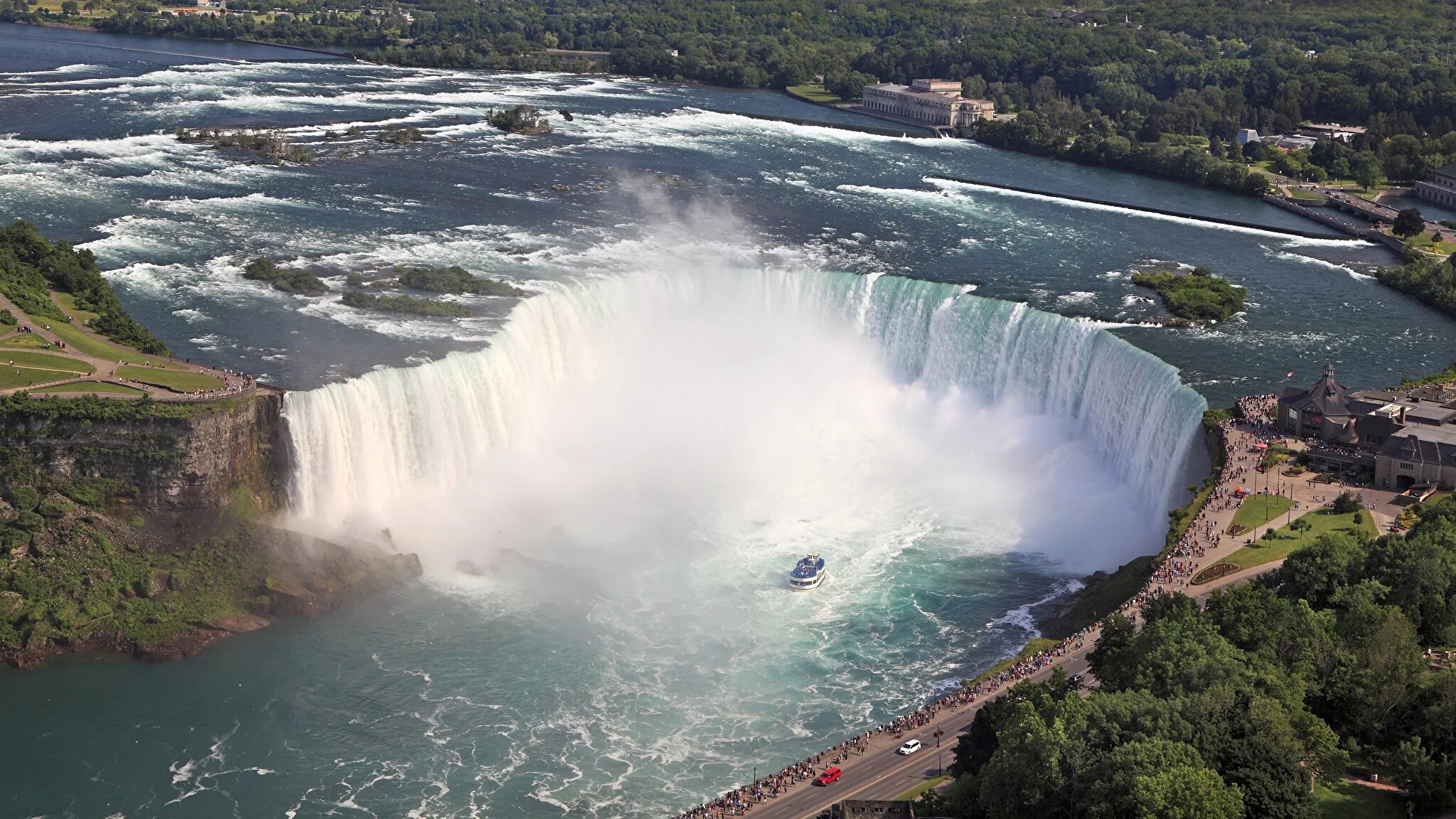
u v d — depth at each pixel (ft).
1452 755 604.90
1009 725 602.03
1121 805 540.52
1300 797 560.20
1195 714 581.94
